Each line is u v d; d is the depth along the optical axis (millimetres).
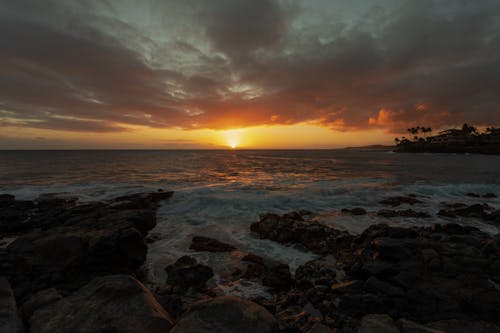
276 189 22797
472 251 7938
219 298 4574
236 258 9562
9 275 7332
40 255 8133
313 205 18062
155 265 9047
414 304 5984
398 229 9703
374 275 7156
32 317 4289
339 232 12008
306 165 53781
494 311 5539
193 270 7871
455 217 15102
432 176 33906
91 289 4820
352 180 29812
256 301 6469
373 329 4457
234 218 15086
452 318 5488
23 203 18469
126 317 4082
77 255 7980
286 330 5293
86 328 3928
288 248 10625
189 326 3914
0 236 12852
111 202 18469
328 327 4918
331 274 8062
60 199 19266
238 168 46406
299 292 7086
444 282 6547
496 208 17688
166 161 63906
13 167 44781
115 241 8359
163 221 14508
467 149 112188
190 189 22109
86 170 40719
